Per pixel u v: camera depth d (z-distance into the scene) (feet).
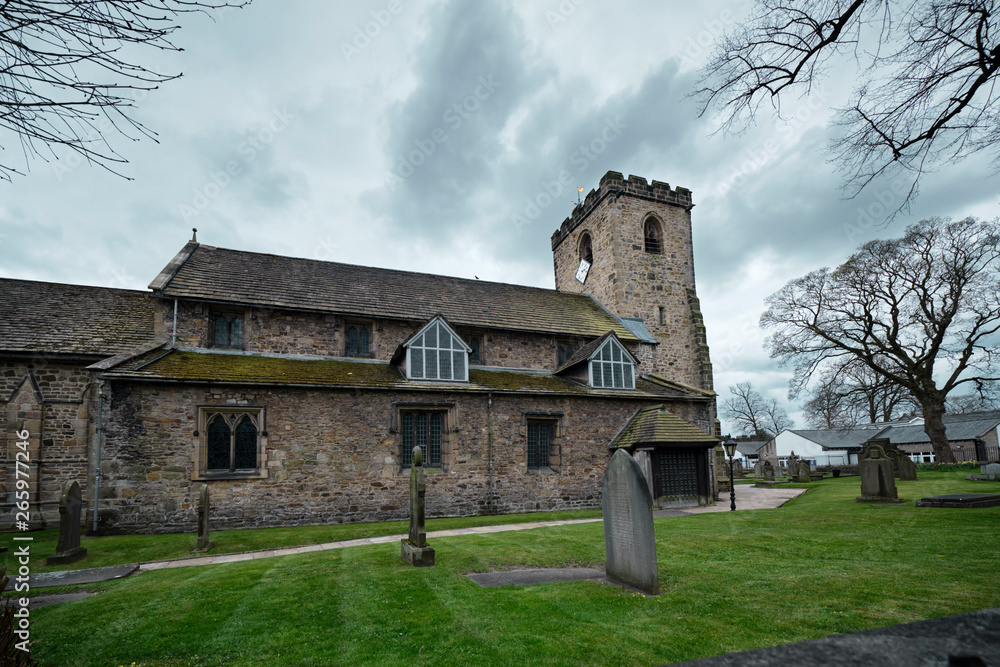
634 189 92.53
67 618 19.61
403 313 64.59
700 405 71.05
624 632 16.99
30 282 56.29
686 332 91.86
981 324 91.61
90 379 47.44
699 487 59.11
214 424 46.29
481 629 17.69
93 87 11.34
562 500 59.16
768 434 237.45
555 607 19.84
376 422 51.75
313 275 66.95
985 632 6.74
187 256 60.90
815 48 23.95
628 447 59.52
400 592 22.44
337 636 17.49
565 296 89.71
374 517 50.01
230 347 55.93
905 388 105.09
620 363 68.33
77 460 47.11
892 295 98.53
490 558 29.50
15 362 46.80
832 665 6.15
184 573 27.45
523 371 70.44
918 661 5.97
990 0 20.56
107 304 58.08
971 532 30.42
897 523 35.14
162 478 43.47
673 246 94.48
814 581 22.00
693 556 28.58
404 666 15.05
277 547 36.60
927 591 19.71
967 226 88.17
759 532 35.35
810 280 104.37
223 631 18.07
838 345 100.68
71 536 32.37
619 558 23.68
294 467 47.91
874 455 49.08
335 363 57.36
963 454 149.59
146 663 15.75
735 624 17.40
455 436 55.06
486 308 73.77
